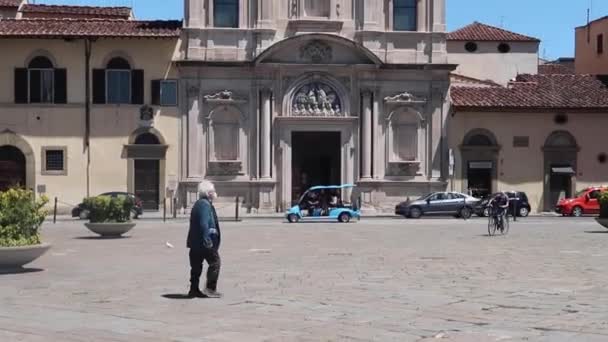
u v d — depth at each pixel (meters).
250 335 12.46
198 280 16.33
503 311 14.40
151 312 14.55
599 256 24.17
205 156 51.53
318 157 53.06
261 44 51.59
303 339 12.14
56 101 50.72
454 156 53.28
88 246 28.58
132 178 51.06
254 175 51.84
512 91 54.88
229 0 51.91
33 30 50.06
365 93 52.12
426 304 15.22
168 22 52.38
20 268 21.28
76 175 50.78
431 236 32.97
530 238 31.67
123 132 51.03
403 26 53.03
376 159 52.38
